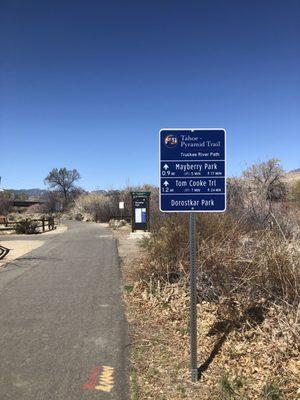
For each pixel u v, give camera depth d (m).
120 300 6.18
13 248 13.48
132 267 8.63
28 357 4.11
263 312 4.38
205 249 5.56
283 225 6.89
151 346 4.36
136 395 3.34
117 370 3.80
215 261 5.28
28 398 3.32
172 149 3.55
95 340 4.55
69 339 4.59
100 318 5.33
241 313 4.48
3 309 5.81
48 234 20.16
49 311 5.68
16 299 6.36
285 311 4.05
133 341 4.51
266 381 3.31
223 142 3.54
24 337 4.68
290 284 4.21
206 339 4.31
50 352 4.23
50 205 56.03
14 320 5.30
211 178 3.55
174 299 5.75
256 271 4.65
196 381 3.52
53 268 9.11
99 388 3.47
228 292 4.82
